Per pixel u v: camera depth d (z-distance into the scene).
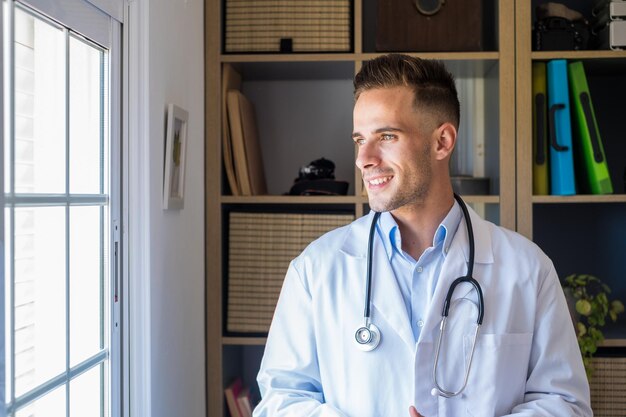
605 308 2.20
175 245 1.89
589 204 2.59
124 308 1.59
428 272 1.36
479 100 2.52
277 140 2.62
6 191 1.06
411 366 1.31
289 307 1.43
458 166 2.53
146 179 1.63
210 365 2.27
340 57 2.26
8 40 1.07
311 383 1.42
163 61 1.77
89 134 1.41
